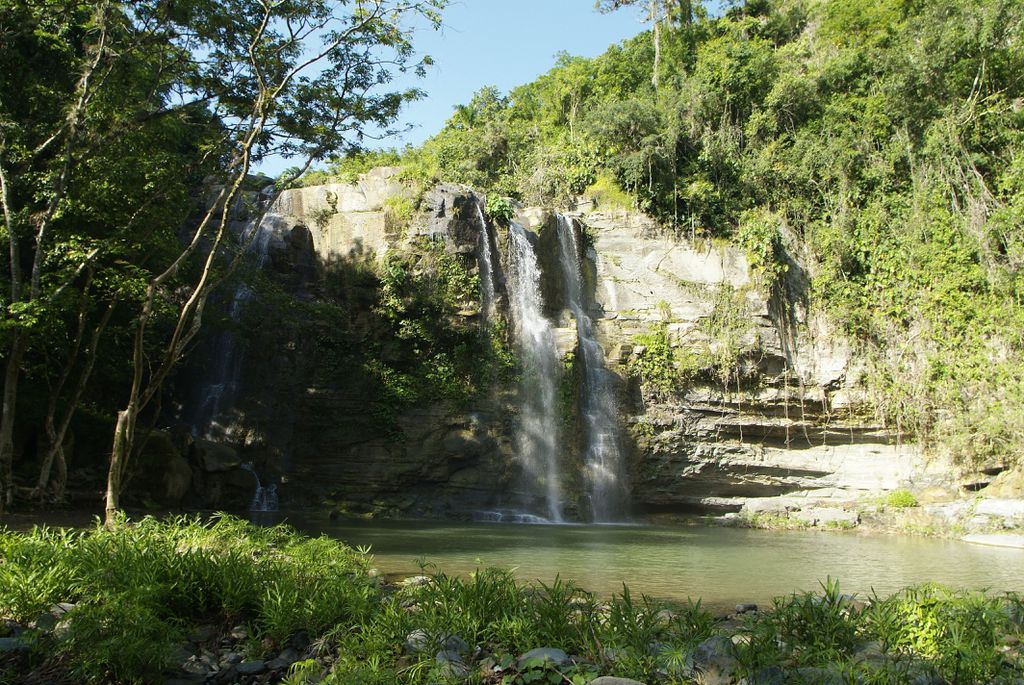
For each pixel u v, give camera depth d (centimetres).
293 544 1092
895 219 2850
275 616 688
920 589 710
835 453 2678
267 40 1530
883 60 3297
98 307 1922
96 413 1942
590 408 2714
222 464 2145
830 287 2831
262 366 2508
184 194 1778
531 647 630
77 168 1565
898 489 2520
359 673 565
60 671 596
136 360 1422
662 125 3234
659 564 1350
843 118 3297
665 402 2714
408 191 2620
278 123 1617
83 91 1492
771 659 565
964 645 560
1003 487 2275
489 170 3706
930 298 2644
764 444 2719
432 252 2555
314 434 2466
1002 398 2400
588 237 3027
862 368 2697
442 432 2464
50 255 1501
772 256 2822
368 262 2577
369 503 2402
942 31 3108
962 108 2948
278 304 2234
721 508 2689
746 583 1143
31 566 742
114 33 1509
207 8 1468
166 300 1906
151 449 1961
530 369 2642
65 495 1666
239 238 2616
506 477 2473
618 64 4428
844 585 1126
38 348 1616
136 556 805
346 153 1700
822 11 4353
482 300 2612
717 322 2764
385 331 2527
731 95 3469
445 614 676
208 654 661
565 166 3294
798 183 3128
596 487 2569
